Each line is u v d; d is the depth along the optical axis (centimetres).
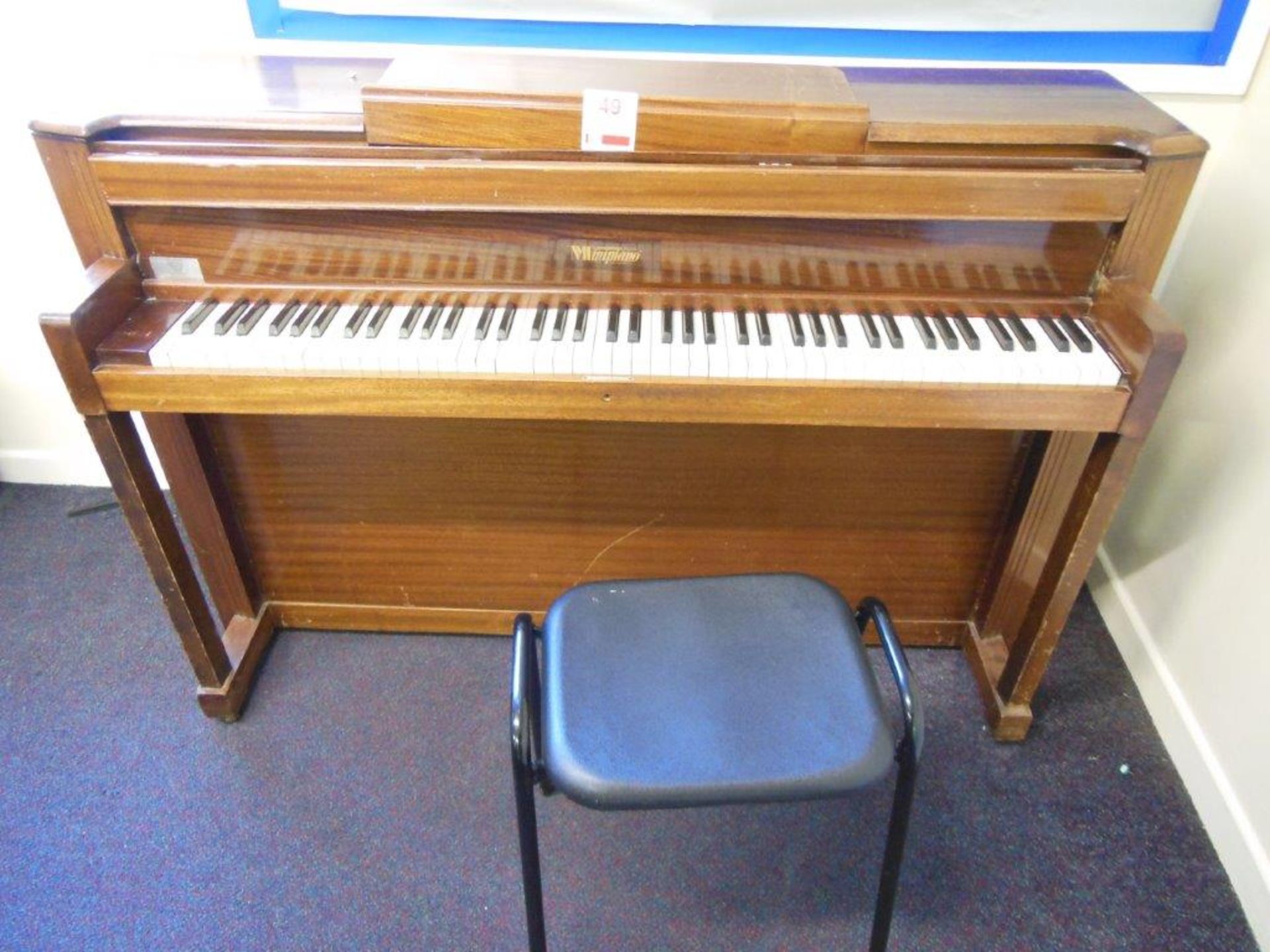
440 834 140
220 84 123
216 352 112
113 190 112
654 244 118
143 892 131
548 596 166
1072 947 126
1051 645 139
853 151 111
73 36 153
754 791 93
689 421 117
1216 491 143
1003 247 117
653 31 152
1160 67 144
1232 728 137
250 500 154
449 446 146
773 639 109
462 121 109
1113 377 112
